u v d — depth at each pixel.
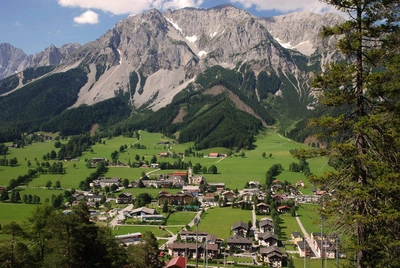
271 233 141.75
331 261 114.81
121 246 90.75
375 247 35.66
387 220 34.53
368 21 37.09
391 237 35.16
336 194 38.03
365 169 36.03
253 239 148.25
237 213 191.75
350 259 44.41
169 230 163.50
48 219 72.00
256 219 178.62
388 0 36.00
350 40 37.19
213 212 196.12
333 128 38.75
